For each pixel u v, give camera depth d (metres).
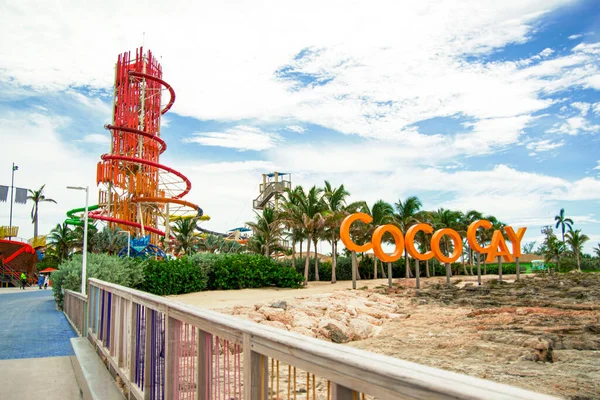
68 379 7.27
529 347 12.70
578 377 9.81
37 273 64.75
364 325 17.03
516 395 1.17
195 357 3.64
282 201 50.91
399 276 65.44
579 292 30.19
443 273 68.94
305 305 22.31
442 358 12.15
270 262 45.03
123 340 6.15
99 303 8.38
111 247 53.84
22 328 14.69
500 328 16.81
